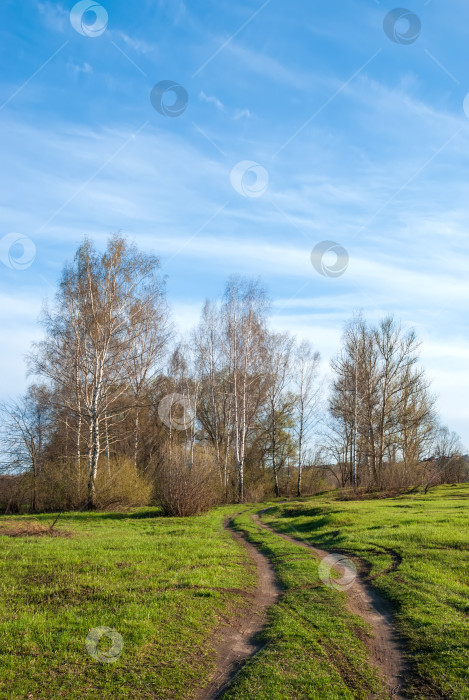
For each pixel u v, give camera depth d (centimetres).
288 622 899
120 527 2262
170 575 1178
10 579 1107
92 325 3055
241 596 1076
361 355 4559
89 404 3250
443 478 5162
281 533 2147
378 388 4528
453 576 1152
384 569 1272
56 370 3158
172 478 2752
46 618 871
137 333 3294
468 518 1959
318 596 1070
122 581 1112
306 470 5472
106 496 3116
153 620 866
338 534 1862
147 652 749
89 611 912
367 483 4250
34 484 3228
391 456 4481
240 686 650
